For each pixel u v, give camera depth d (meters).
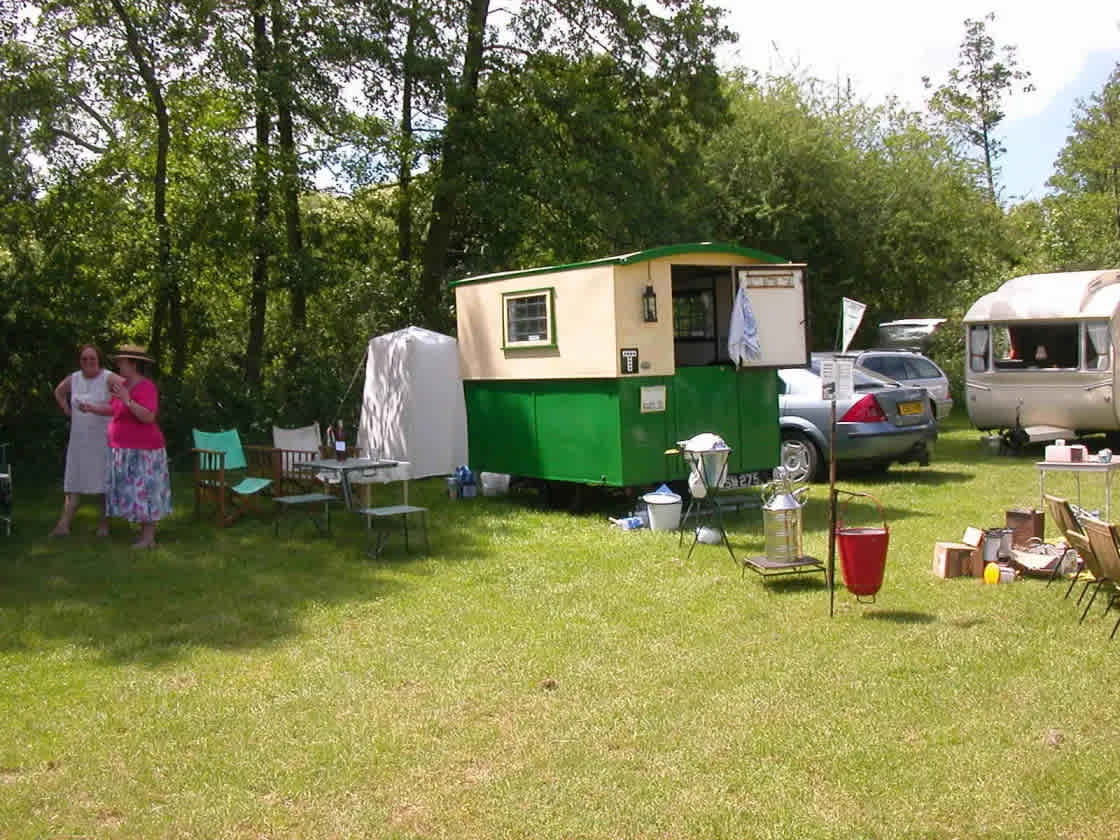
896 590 7.34
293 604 7.36
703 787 4.31
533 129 18.17
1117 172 29.62
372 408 13.46
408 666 5.95
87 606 7.36
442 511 11.06
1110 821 3.94
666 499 9.75
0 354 13.97
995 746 4.61
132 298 15.84
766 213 23.36
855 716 5.01
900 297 26.41
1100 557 6.28
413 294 18.84
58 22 15.63
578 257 18.80
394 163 17.59
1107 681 5.39
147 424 9.33
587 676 5.70
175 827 4.07
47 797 4.33
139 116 16.06
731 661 5.88
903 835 3.88
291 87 15.74
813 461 12.48
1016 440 15.74
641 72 19.20
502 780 4.42
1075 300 15.16
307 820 4.11
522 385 11.15
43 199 15.12
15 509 11.45
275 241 16.12
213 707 5.34
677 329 11.96
